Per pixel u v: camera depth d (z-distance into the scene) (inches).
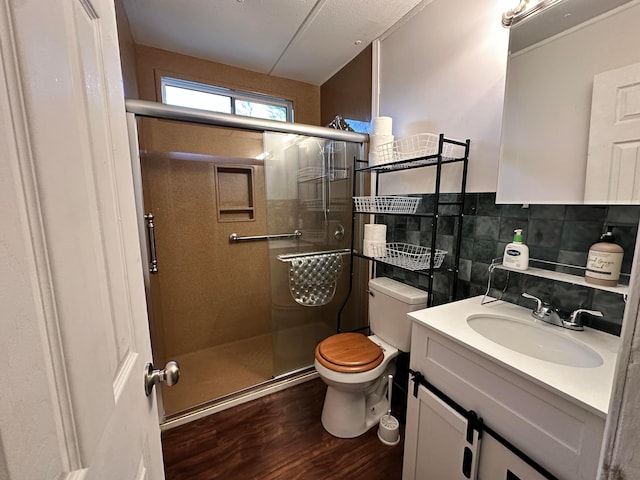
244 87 85.9
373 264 78.5
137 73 72.7
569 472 24.8
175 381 25.2
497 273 47.8
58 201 11.6
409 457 43.8
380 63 70.3
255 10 59.7
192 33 68.0
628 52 31.9
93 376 13.8
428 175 60.1
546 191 40.0
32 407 9.9
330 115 92.0
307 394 70.6
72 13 13.8
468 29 49.6
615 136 33.2
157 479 25.3
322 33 68.1
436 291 58.9
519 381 28.2
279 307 78.6
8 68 9.4
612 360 29.4
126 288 20.5
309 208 80.6
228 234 87.6
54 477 10.8
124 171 21.3
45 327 10.8
